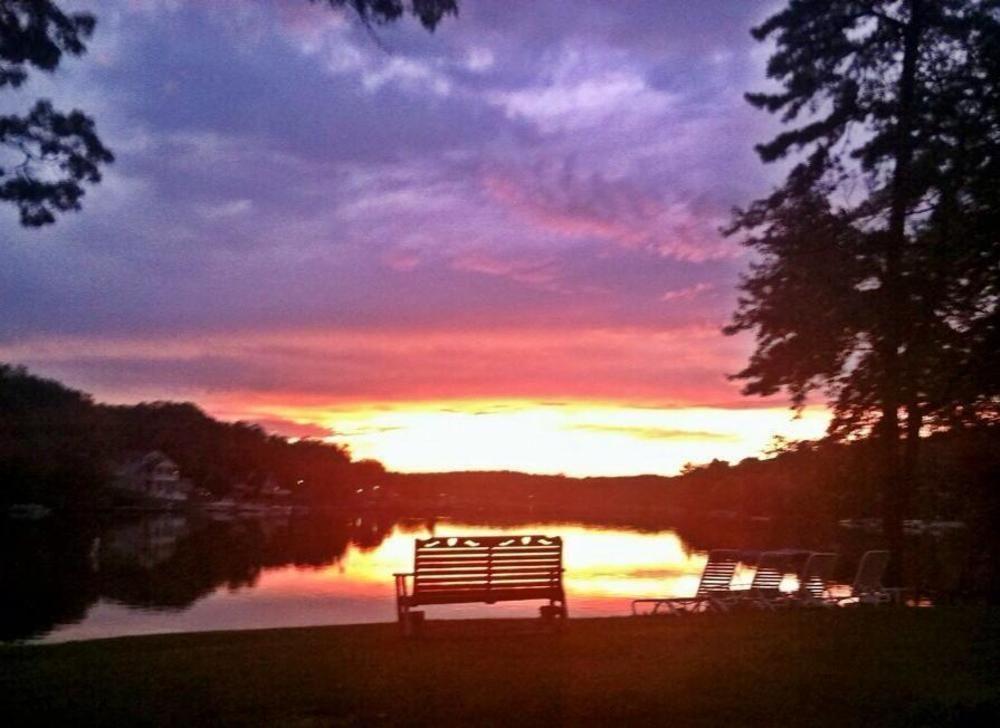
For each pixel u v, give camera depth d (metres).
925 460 20.05
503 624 11.33
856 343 18.17
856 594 17.33
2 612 22.22
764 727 7.01
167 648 10.79
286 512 107.06
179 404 112.94
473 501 116.62
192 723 7.03
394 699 7.64
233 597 26.08
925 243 14.98
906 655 9.63
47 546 46.31
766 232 20.06
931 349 14.66
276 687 8.03
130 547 48.25
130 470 92.56
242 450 118.38
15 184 13.78
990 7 16.20
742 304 20.27
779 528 33.53
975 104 13.89
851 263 17.48
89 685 8.16
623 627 11.76
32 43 12.64
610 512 101.06
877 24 19.53
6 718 7.16
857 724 7.09
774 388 19.56
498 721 7.08
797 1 20.41
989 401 15.41
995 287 13.88
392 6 11.41
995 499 19.92
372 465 127.44
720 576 17.78
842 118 19.78
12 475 62.03
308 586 29.06
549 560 10.98
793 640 10.57
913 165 14.74
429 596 10.71
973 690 8.09
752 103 20.77
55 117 14.05
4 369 51.53
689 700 7.66
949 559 22.66
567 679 8.34
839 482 20.14
